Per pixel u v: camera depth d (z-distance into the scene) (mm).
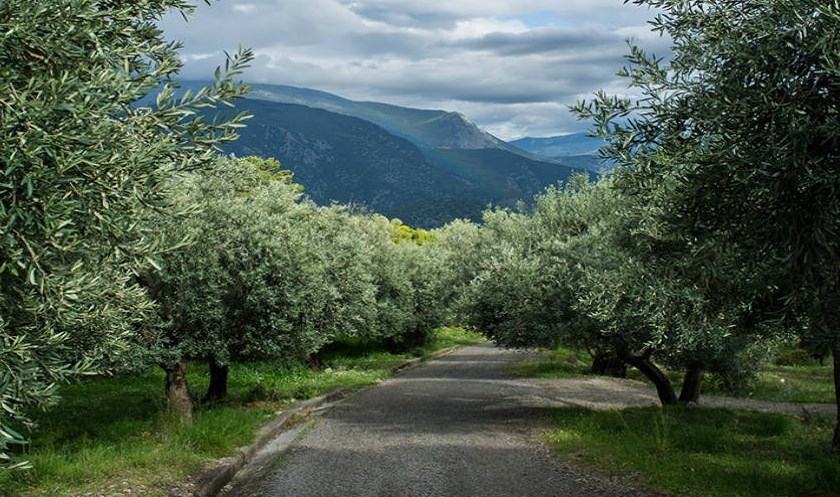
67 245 4441
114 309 7895
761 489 9633
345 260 27172
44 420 14539
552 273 18453
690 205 7070
